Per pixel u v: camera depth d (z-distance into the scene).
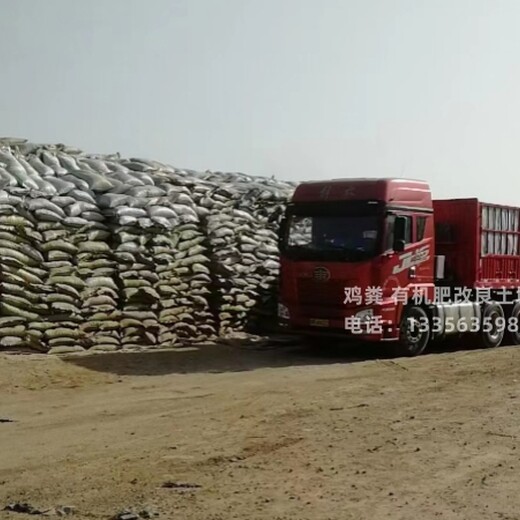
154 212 15.40
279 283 16.33
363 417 9.59
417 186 15.64
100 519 6.10
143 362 13.92
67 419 9.74
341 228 14.99
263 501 6.49
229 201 17.42
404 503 6.50
